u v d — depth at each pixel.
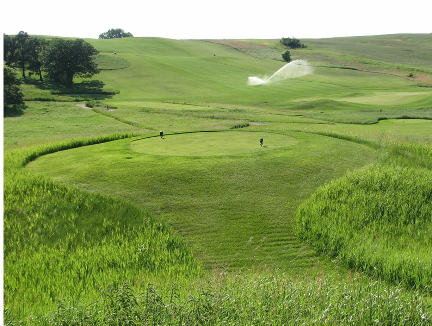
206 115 44.50
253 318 6.66
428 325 6.83
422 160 18.66
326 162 17.72
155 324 6.43
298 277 9.55
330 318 6.75
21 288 8.69
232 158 17.61
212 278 8.89
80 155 19.05
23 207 12.84
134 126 37.28
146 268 9.87
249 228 12.19
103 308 7.01
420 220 12.49
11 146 24.62
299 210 13.09
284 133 24.06
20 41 74.06
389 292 7.98
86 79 78.38
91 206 13.07
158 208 13.36
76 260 10.10
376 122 38.12
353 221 12.28
